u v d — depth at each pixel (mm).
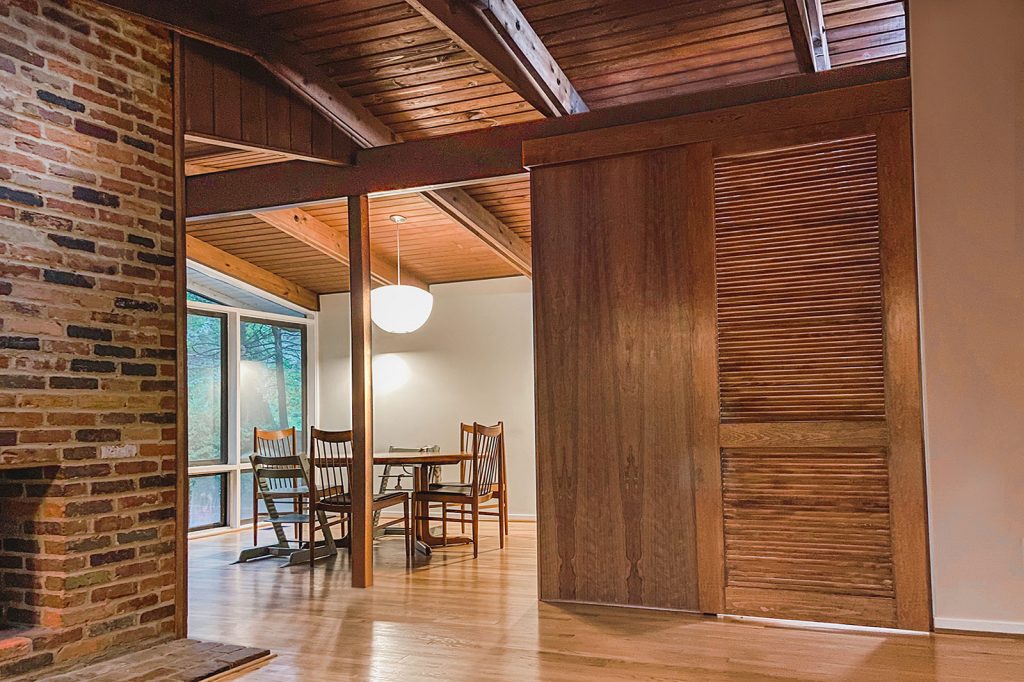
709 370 4219
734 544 4141
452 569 5570
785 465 4066
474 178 4875
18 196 3289
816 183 4090
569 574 4477
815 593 3986
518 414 8320
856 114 3996
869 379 3953
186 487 3984
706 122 4266
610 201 4473
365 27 4320
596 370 4445
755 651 3551
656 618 4113
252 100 4492
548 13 4172
